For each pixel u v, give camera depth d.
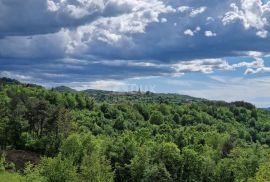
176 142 156.62
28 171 94.88
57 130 146.88
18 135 146.50
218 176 125.75
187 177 126.94
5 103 185.88
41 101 158.88
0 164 107.94
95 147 122.38
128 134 153.88
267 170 73.00
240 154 134.62
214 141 164.88
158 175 118.06
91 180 84.44
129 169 121.25
